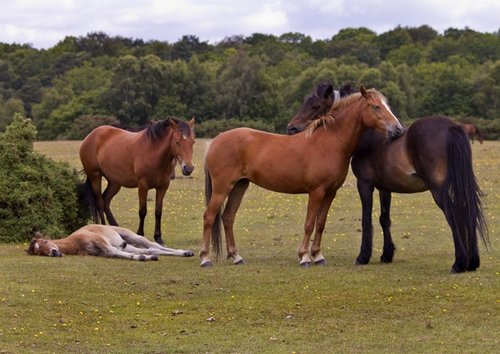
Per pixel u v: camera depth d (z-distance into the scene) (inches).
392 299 427.8
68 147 2071.9
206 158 539.8
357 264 535.5
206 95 2871.6
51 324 392.5
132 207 906.1
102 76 3644.2
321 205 536.1
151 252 579.5
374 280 476.4
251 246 634.8
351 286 460.4
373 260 559.2
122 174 668.7
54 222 650.2
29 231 633.6
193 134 636.7
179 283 479.2
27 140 667.4
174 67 2901.1
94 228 581.3
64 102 3189.0
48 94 3243.1
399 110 2810.0
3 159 652.7
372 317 397.1
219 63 3358.8
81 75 3688.5
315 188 520.1
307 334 371.2
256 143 530.3
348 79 2849.4
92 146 695.1
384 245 545.3
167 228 754.2
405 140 501.4
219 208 535.8
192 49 4483.3
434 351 341.4
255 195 1020.5
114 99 2891.2
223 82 2874.0
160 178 642.8
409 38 4633.4
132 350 351.9
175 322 396.8
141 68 2891.2
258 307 419.8
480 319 388.5
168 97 2849.4
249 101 2839.6
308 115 552.1
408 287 454.3
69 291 456.1
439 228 708.7
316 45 4372.5
